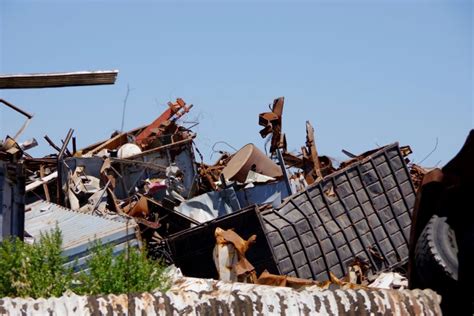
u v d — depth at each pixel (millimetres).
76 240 41156
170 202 55656
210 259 47594
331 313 26078
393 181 53094
